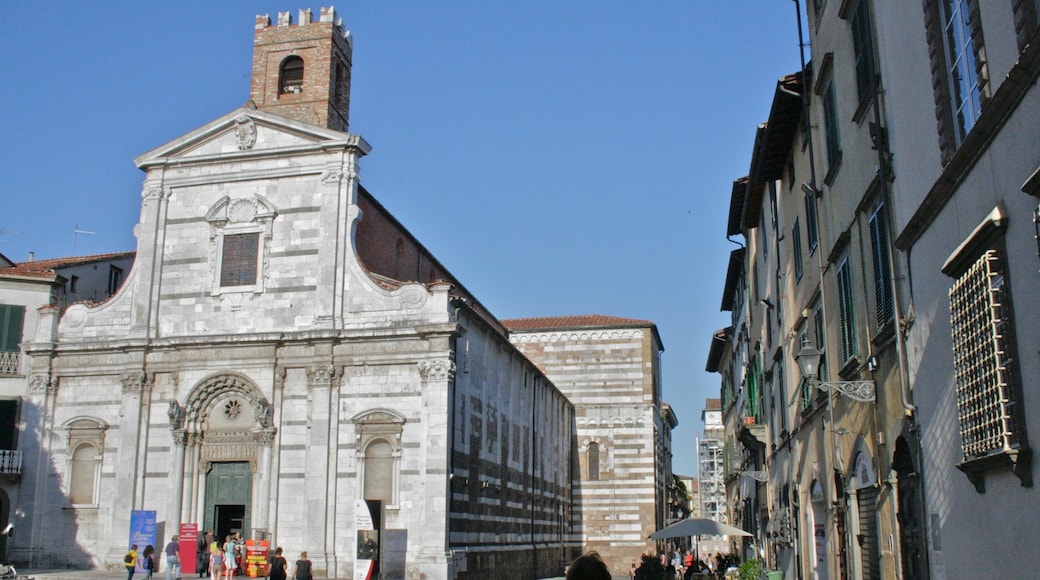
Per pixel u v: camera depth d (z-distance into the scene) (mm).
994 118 11852
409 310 39312
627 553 67312
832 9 21922
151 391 41469
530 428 55312
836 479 23297
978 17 12562
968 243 12812
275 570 32719
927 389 15688
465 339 42219
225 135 43031
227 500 39875
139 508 40344
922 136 15516
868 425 19734
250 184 42438
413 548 37156
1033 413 11469
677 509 95250
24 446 42281
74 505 41094
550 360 72188
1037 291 11094
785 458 32719
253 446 39906
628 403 70250
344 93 46438
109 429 41656
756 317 40656
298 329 40344
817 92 23797
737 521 61344
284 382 40000
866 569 20219
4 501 41844
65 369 42656
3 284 44281
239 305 41344
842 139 21172
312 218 41438
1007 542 12492
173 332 41875
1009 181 11766
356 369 39312
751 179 33844
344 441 38844
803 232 26938
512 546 49188
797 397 28766
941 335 14844
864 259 19531
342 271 40531
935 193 14398
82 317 43156
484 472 44375
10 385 43156
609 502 68438
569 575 8094
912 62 15883
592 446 69875
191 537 38500
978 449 13086
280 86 45312
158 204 43219
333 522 38125
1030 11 10758
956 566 14586
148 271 42531
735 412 59094
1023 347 11633
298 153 42094
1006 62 11688
